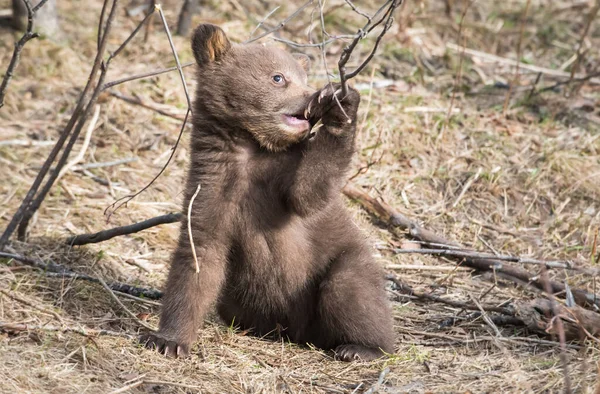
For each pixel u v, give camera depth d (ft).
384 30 26.78
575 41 62.49
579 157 47.78
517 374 28.14
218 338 32.14
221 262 31.37
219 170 31.14
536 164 47.60
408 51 58.29
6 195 43.45
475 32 62.44
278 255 31.91
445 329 34.30
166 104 51.19
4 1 60.34
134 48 56.29
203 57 32.14
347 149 29.66
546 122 51.37
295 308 32.71
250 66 31.60
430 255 41.83
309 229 32.35
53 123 49.44
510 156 48.34
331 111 29.09
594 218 43.91
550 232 43.27
